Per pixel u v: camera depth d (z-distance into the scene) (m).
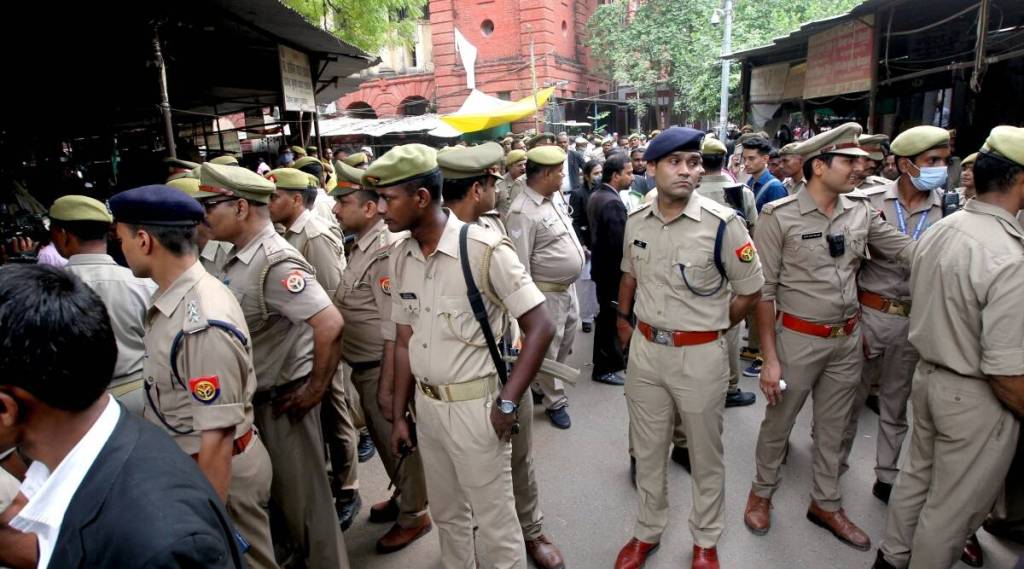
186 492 0.97
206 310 1.73
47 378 0.93
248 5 5.12
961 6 6.70
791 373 2.77
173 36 5.79
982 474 2.11
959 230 2.10
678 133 2.36
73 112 6.56
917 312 2.25
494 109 10.68
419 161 1.91
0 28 4.63
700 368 2.45
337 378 3.12
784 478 3.39
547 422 4.21
